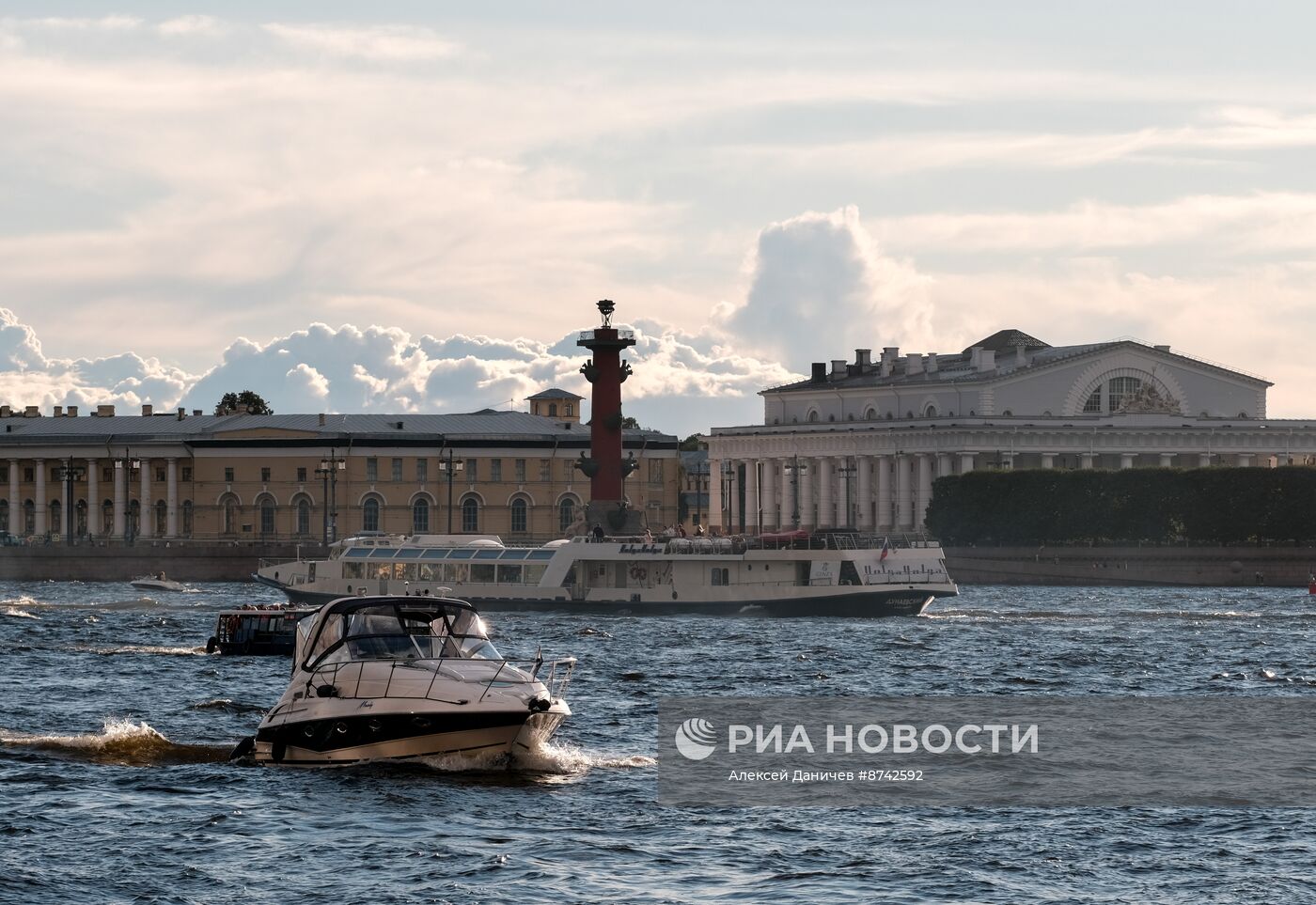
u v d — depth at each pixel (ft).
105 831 231.71
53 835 229.66
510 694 268.62
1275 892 209.05
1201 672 478.59
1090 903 203.72
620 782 268.21
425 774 266.36
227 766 275.39
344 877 210.59
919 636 599.98
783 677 447.42
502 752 270.05
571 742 314.14
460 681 269.03
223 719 346.54
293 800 249.14
